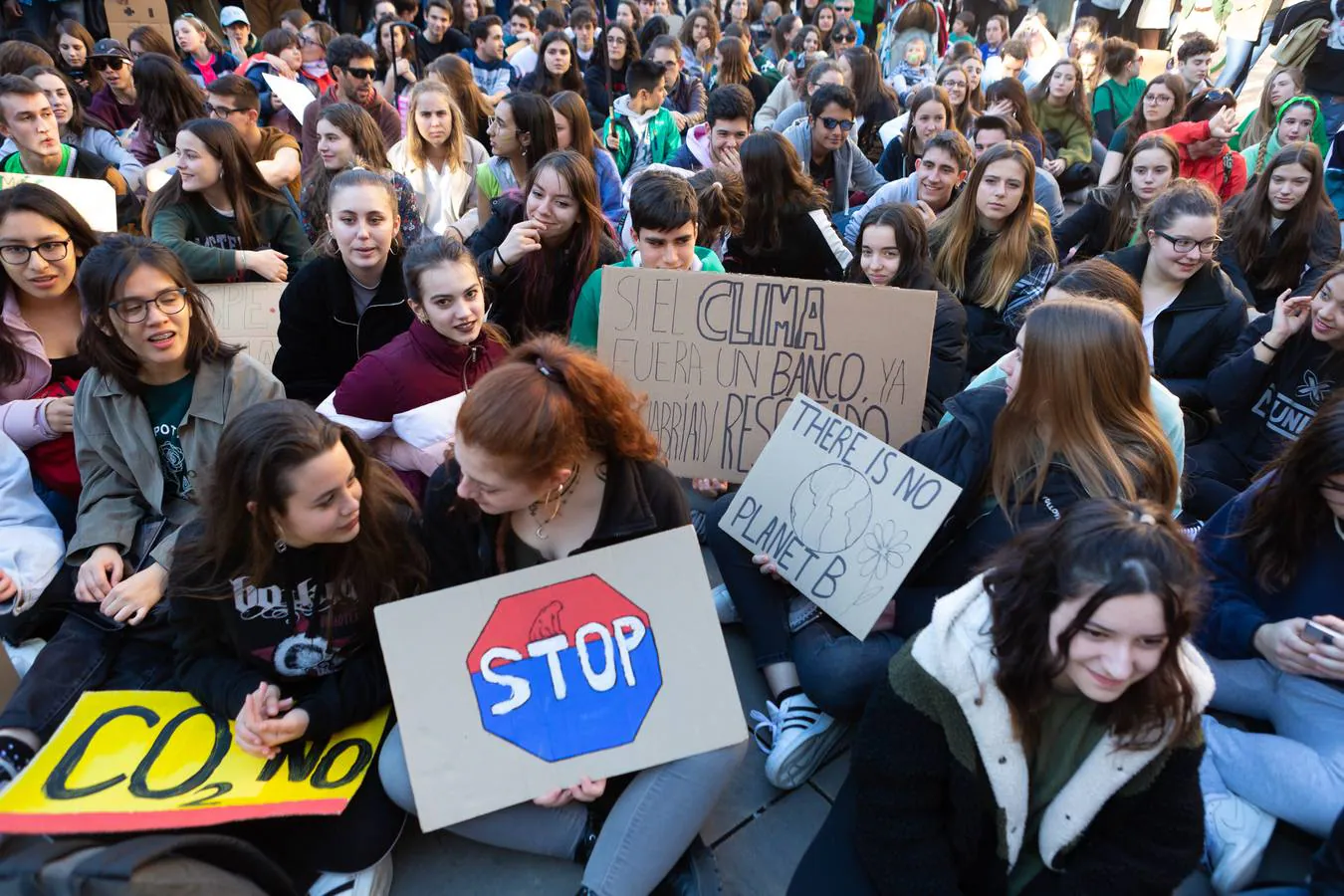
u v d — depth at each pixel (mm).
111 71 6305
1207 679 1390
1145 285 3377
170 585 1790
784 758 2066
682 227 3002
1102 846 1529
